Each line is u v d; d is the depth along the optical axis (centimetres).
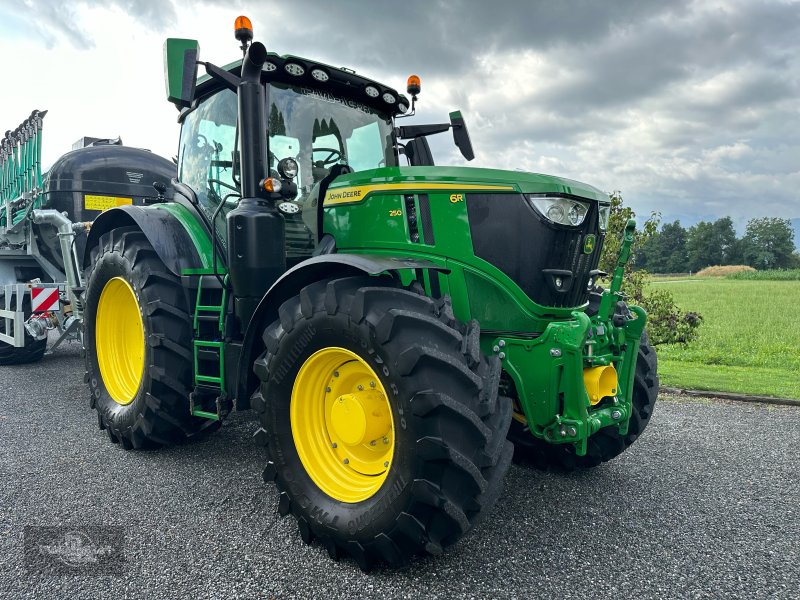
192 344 376
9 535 273
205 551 260
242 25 309
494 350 290
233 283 319
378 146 404
